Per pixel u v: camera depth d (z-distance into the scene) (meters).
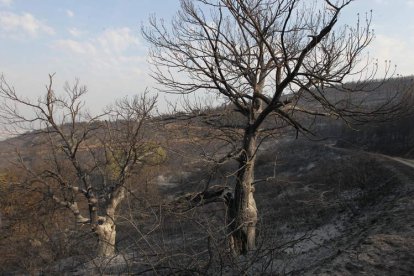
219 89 12.99
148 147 16.50
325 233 16.33
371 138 50.03
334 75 11.01
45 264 8.39
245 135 13.43
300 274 7.38
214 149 14.03
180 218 8.51
